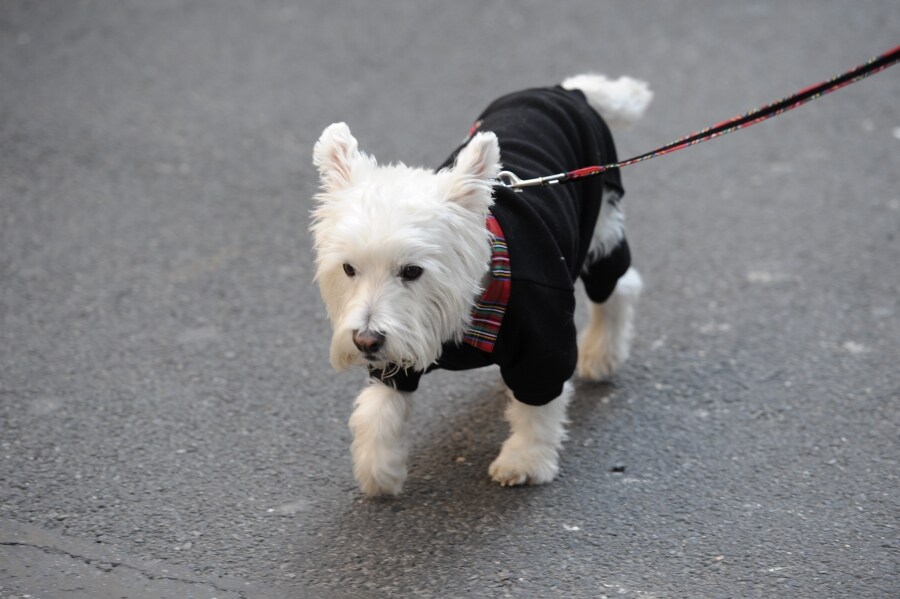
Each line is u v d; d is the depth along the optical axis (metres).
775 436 6.66
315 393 7.12
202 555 5.62
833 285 8.41
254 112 11.27
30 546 5.64
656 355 7.62
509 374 5.78
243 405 6.97
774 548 5.67
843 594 5.32
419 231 5.02
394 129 10.87
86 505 5.99
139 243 8.98
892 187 9.93
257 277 8.56
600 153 6.73
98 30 13.10
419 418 6.89
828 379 7.24
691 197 9.85
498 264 5.45
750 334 7.82
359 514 5.98
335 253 5.17
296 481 6.27
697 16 13.74
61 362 7.37
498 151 5.29
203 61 12.38
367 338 5.04
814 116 11.34
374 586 5.42
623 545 5.71
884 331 7.78
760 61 12.43
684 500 6.09
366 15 13.75
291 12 13.80
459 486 6.24
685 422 6.84
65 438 6.57
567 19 13.64
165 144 10.65
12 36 12.86
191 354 7.52
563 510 6.02
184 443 6.58
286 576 5.48
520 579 5.46
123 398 7.00
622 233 7.05
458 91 11.71
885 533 5.77
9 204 9.49
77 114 11.14
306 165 10.36
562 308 5.64
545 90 6.83
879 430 6.68
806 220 9.41
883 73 12.27
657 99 11.55
